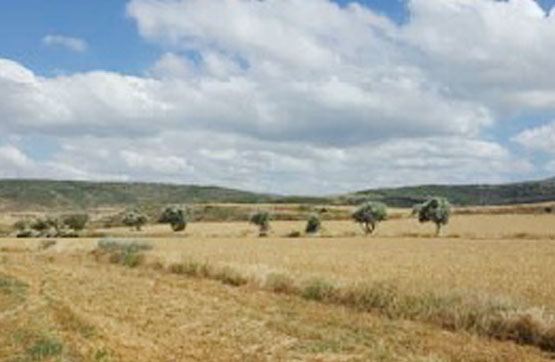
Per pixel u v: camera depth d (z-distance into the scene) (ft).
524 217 488.02
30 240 317.63
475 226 402.93
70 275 135.13
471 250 207.00
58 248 221.25
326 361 59.98
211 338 69.31
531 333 67.67
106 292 105.91
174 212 401.90
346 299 92.58
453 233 336.90
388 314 83.51
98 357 57.36
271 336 70.69
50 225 439.22
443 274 124.88
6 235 401.49
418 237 313.53
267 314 84.58
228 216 544.21
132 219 435.12
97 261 174.29
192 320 79.92
